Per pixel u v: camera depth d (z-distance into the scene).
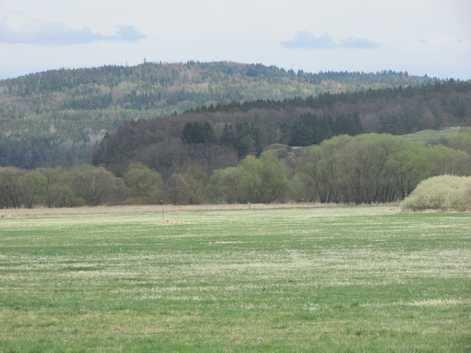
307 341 37.16
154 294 52.84
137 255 83.12
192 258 78.94
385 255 78.50
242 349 35.56
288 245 93.19
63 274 65.75
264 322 41.78
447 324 40.81
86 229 132.12
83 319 43.25
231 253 84.00
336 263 71.69
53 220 168.88
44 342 37.62
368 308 45.78
